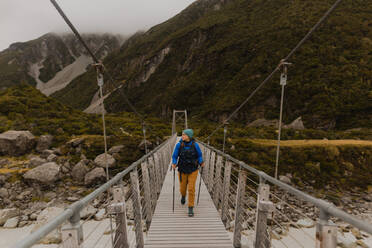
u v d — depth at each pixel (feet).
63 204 54.34
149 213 12.17
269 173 76.59
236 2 467.93
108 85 498.69
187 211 13.67
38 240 2.84
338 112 171.32
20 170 65.92
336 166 80.12
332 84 195.83
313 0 301.22
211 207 14.35
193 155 12.61
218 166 15.17
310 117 181.57
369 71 187.32
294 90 209.36
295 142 100.78
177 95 340.80
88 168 70.74
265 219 6.75
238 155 85.25
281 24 296.51
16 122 99.25
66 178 66.44
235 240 9.70
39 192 58.39
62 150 81.20
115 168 75.66
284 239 31.86
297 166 80.69
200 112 285.64
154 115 352.08
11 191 56.90
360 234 33.96
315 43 237.86
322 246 3.86
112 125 137.90
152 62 480.64
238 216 9.61
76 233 4.01
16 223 41.34
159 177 18.21
